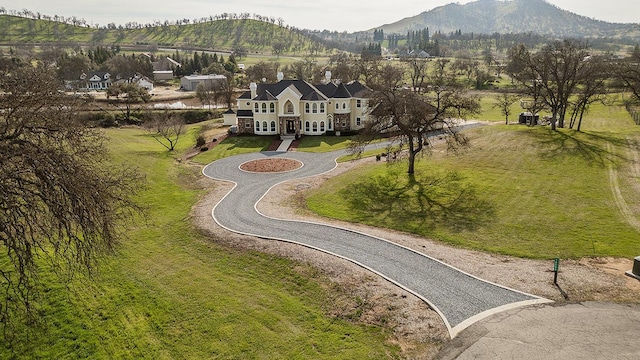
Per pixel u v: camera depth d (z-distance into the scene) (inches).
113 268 1104.2
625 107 3789.4
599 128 3009.4
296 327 850.1
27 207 735.1
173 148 2802.7
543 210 1387.8
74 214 770.2
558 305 874.1
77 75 5949.8
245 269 1104.2
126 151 2485.2
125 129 3708.2
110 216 898.1
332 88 3201.3
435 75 5984.3
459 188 1656.0
